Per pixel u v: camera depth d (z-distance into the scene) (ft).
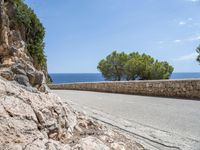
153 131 18.12
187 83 40.40
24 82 15.31
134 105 31.58
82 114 17.31
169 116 24.20
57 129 11.08
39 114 10.81
